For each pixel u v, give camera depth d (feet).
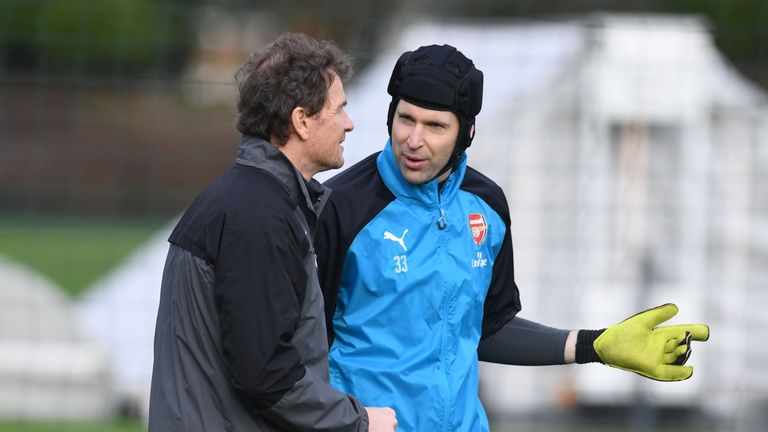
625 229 82.99
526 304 82.74
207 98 126.11
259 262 31.55
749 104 84.23
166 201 159.84
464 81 35.73
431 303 36.35
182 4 143.43
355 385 36.29
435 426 36.09
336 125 33.83
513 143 84.38
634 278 82.48
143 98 144.46
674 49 83.71
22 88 164.14
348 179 37.24
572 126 84.12
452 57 36.04
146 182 161.89
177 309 32.58
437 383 36.11
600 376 82.53
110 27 122.11
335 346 37.01
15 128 165.68
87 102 159.94
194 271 32.24
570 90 84.28
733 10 158.20
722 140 83.97
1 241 163.94
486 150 84.53
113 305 89.51
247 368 31.37
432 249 36.60
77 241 160.56
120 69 109.91
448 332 36.70
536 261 82.99
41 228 168.66
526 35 89.04
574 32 85.61
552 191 83.71
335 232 36.27
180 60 126.93
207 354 32.40
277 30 132.05
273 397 31.76
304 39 33.86
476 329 38.06
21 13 111.96
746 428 82.53
